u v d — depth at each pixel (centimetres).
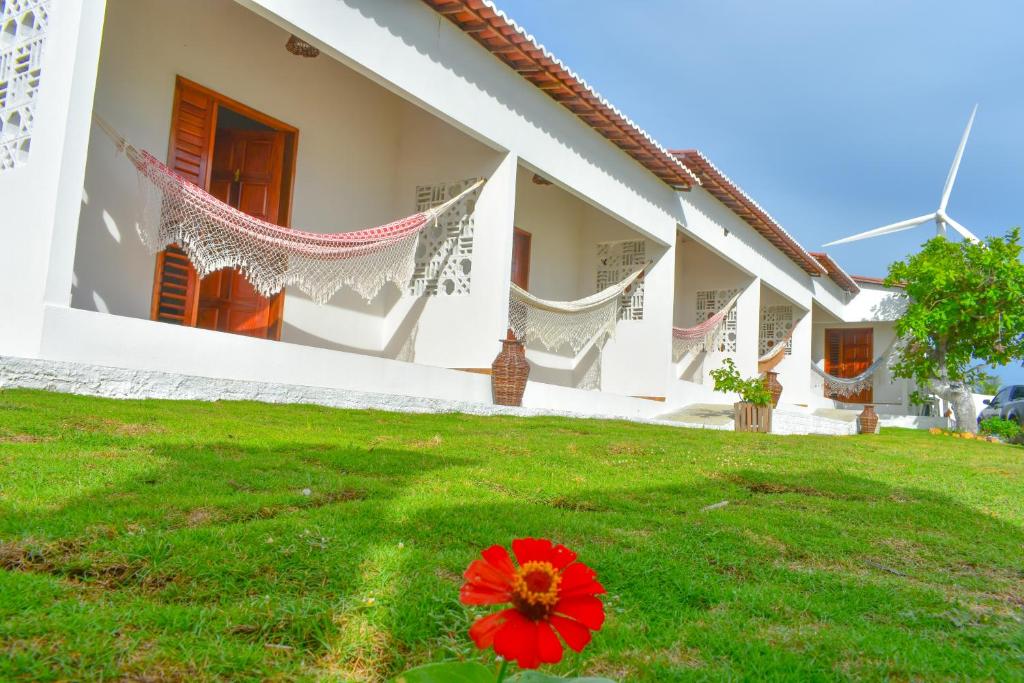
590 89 1029
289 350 749
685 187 1341
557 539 338
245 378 712
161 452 447
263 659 192
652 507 448
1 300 602
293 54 972
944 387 1745
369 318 1061
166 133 830
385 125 1093
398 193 1097
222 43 887
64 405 525
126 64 789
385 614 229
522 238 1327
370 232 813
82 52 586
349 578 256
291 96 968
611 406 1191
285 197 960
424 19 852
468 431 718
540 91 1038
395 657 208
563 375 1432
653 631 243
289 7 705
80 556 254
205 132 873
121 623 202
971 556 388
